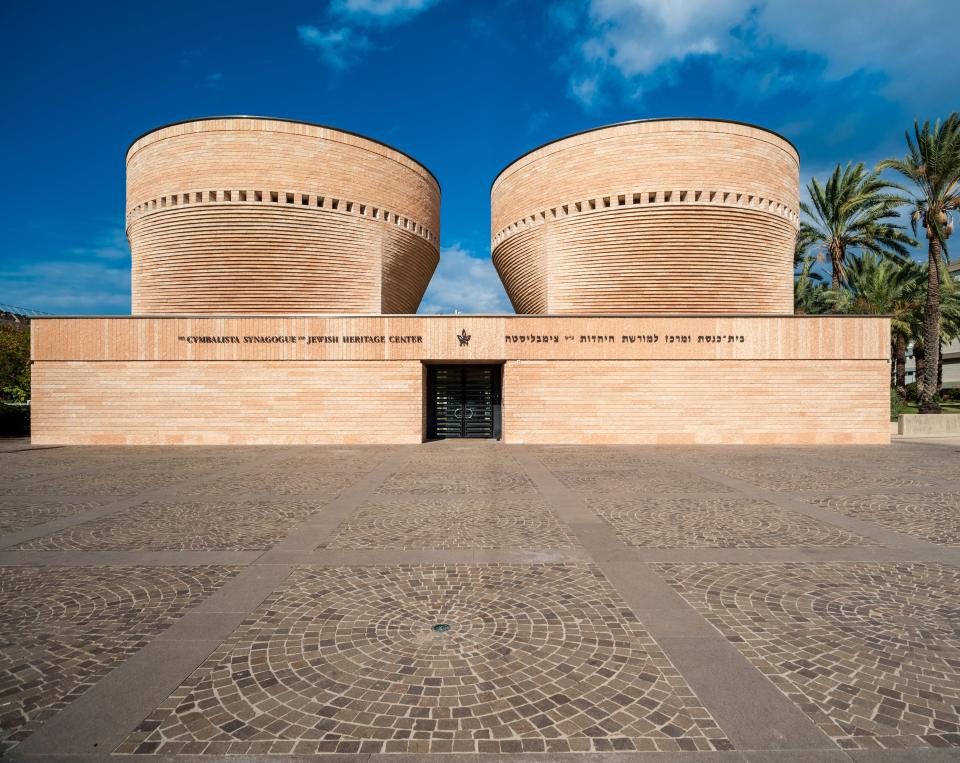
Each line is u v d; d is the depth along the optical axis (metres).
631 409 17.41
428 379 19.33
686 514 7.45
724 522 6.99
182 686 3.12
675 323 17.39
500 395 19.23
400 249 20.86
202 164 18.05
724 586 4.71
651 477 10.66
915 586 4.70
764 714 2.82
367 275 19.66
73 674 3.26
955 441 18.17
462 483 9.99
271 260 18.61
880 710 2.85
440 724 2.74
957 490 9.22
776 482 10.05
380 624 3.95
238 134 18.05
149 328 17.38
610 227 18.33
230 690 3.07
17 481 10.34
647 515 7.39
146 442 17.31
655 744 2.58
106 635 3.79
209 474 11.13
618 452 14.99
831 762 2.45
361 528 6.74
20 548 5.94
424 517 7.32
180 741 2.62
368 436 17.47
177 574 5.08
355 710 2.87
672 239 18.06
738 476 10.75
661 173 17.72
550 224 19.48
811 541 6.11
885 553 5.66
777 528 6.68
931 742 2.59
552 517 7.29
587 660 3.40
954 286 27.80
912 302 27.31
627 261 18.53
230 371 17.42
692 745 2.57
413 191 21.22
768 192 18.31
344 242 19.17
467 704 2.92
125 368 17.36
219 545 6.04
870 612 4.15
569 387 17.47
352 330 17.55
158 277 19.06
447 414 19.39
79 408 17.34
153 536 6.41
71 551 5.83
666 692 3.03
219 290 19.00
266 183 18.11
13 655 3.51
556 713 2.83
